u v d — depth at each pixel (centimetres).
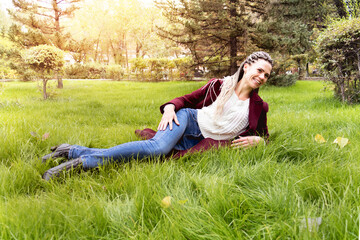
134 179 176
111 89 1462
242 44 1269
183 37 1344
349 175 165
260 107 243
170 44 1508
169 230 124
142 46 3847
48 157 213
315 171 184
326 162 204
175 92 1130
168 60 2355
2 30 1485
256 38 1237
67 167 194
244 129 251
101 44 4231
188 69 1460
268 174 183
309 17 1805
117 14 3834
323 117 414
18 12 1575
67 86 1641
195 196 167
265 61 224
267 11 1324
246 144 237
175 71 2428
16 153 244
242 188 175
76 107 643
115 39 4178
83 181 177
